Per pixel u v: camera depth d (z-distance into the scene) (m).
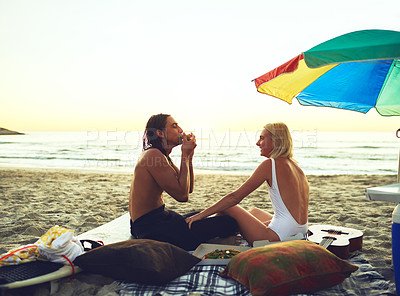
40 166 19.53
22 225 4.86
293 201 3.01
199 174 14.47
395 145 37.53
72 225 5.00
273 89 3.36
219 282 2.63
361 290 2.56
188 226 3.09
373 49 2.18
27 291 2.46
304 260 2.50
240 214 3.22
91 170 15.39
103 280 2.68
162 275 2.56
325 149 33.22
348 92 3.66
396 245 2.41
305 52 2.43
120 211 6.03
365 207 6.25
